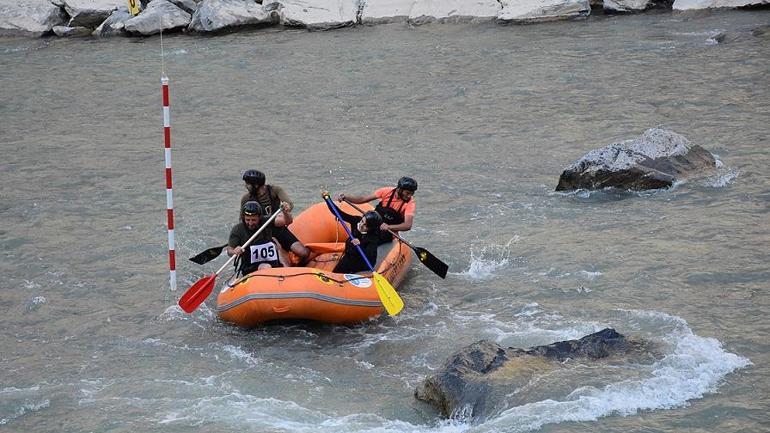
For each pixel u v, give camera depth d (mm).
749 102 61219
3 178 53469
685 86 65562
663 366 29531
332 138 59938
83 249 42812
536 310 35250
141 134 62312
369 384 30250
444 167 53594
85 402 29219
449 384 28125
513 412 26969
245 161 55781
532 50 78312
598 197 47469
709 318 33469
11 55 86125
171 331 34719
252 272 35031
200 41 89000
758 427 26328
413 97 68000
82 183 52438
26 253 42375
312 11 92312
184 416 28125
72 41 91562
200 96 70812
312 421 27703
